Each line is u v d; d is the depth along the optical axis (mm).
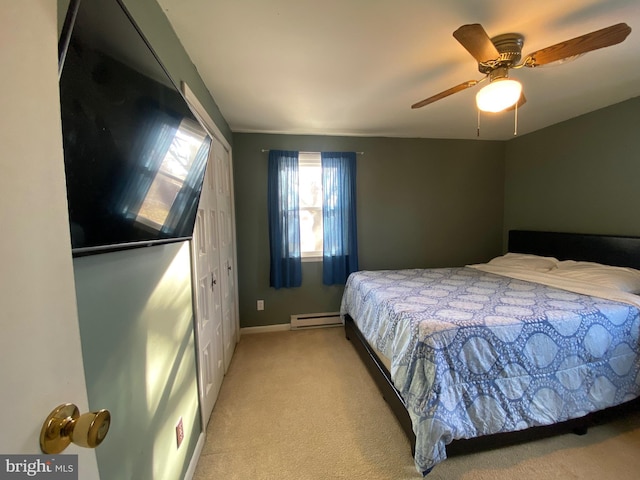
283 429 1724
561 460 1464
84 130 575
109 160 675
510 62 1518
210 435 1681
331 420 1796
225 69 1793
